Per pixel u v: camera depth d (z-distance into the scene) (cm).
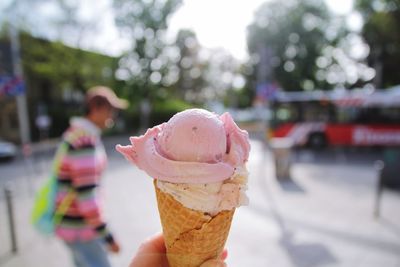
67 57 2661
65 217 275
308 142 1948
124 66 3356
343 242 577
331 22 3481
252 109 4950
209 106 4950
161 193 145
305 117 1956
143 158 145
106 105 291
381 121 1828
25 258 514
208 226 142
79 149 270
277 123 2008
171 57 3606
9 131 2656
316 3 3472
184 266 157
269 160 1533
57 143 2691
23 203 848
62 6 2512
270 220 695
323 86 3547
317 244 569
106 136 3111
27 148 1503
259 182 1052
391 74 2812
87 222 274
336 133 1898
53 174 281
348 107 1872
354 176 1148
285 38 3459
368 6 2720
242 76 3981
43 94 3238
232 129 148
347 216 712
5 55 1033
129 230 636
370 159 1575
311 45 3416
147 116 3616
